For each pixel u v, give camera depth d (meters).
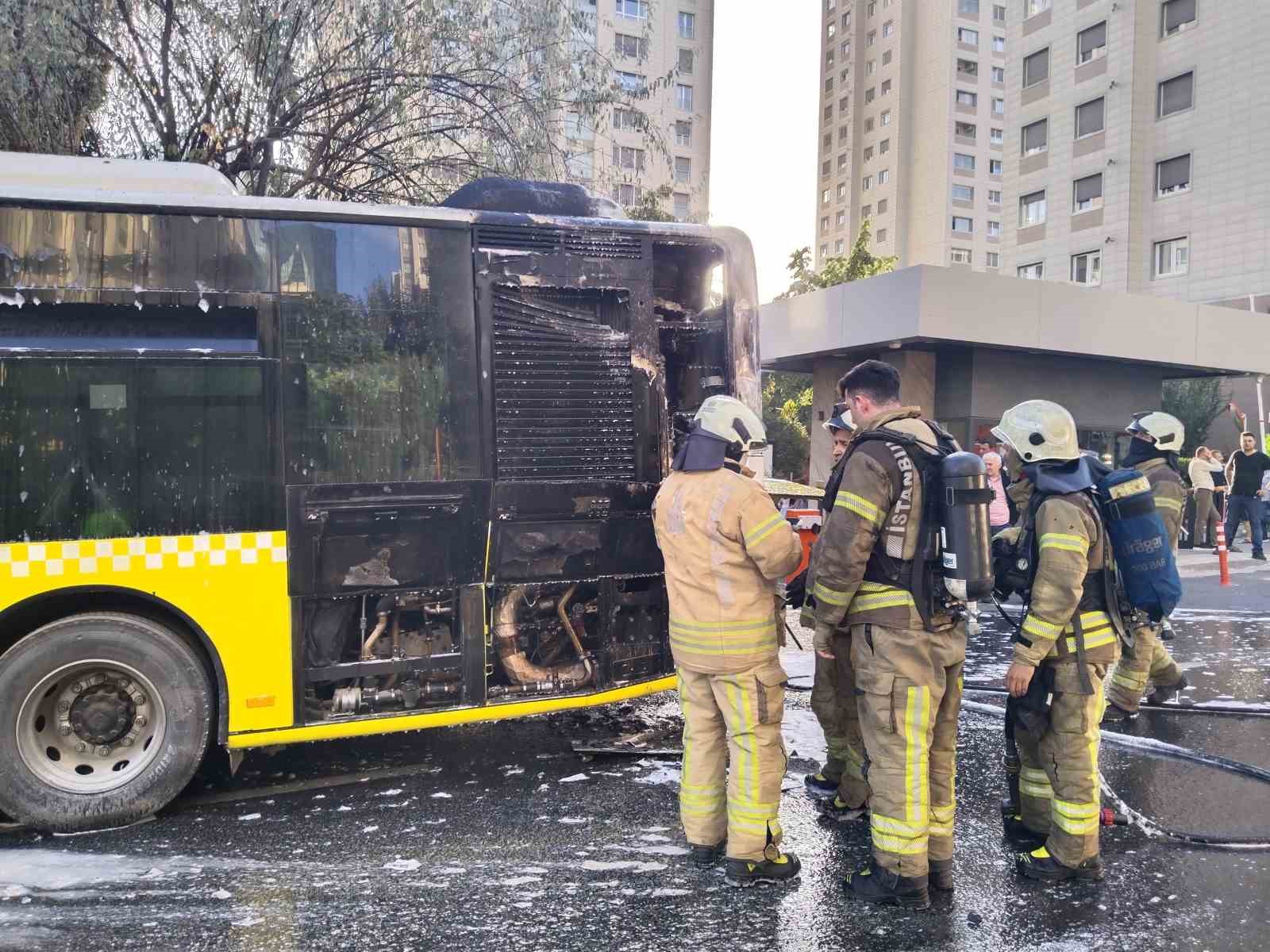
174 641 3.91
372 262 4.20
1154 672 5.77
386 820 3.96
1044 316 17.47
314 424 4.08
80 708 3.92
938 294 16.50
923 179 75.62
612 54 10.78
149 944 2.93
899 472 3.17
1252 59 29.33
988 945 2.94
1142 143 32.53
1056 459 3.38
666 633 4.77
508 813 4.04
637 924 3.06
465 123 10.07
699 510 3.33
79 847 3.68
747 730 3.32
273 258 4.07
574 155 10.87
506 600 4.42
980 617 9.17
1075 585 3.22
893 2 77.31
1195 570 12.77
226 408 3.98
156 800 3.91
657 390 4.66
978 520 3.08
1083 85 34.25
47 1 7.53
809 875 3.45
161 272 3.95
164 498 3.91
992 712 5.67
